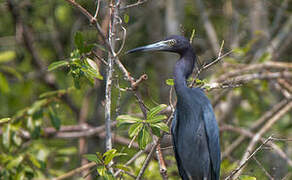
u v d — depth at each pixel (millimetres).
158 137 6617
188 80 8156
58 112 10227
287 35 15289
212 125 7969
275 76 11539
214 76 11602
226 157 11484
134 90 6719
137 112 10742
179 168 8484
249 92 12656
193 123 8008
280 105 12188
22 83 13734
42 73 13914
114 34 6785
